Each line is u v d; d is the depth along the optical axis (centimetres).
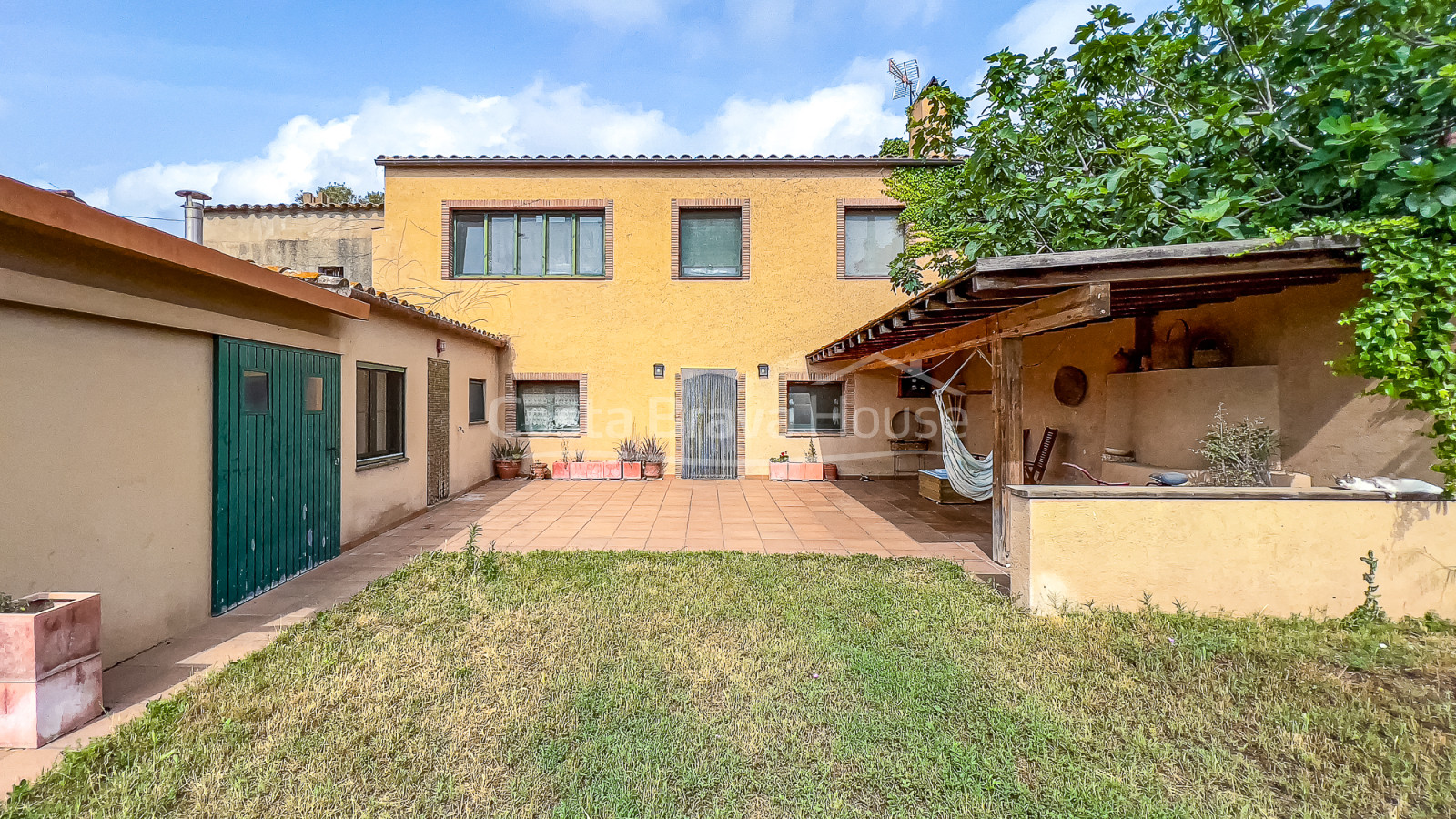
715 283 1172
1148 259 412
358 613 435
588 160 1144
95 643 297
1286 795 240
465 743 272
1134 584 419
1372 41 405
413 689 320
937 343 727
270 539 496
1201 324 631
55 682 275
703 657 360
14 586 298
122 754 259
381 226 1305
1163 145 552
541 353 1170
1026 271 422
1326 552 410
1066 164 659
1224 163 510
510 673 338
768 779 248
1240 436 537
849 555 617
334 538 598
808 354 1155
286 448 518
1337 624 395
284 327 516
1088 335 786
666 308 1170
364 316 596
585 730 283
